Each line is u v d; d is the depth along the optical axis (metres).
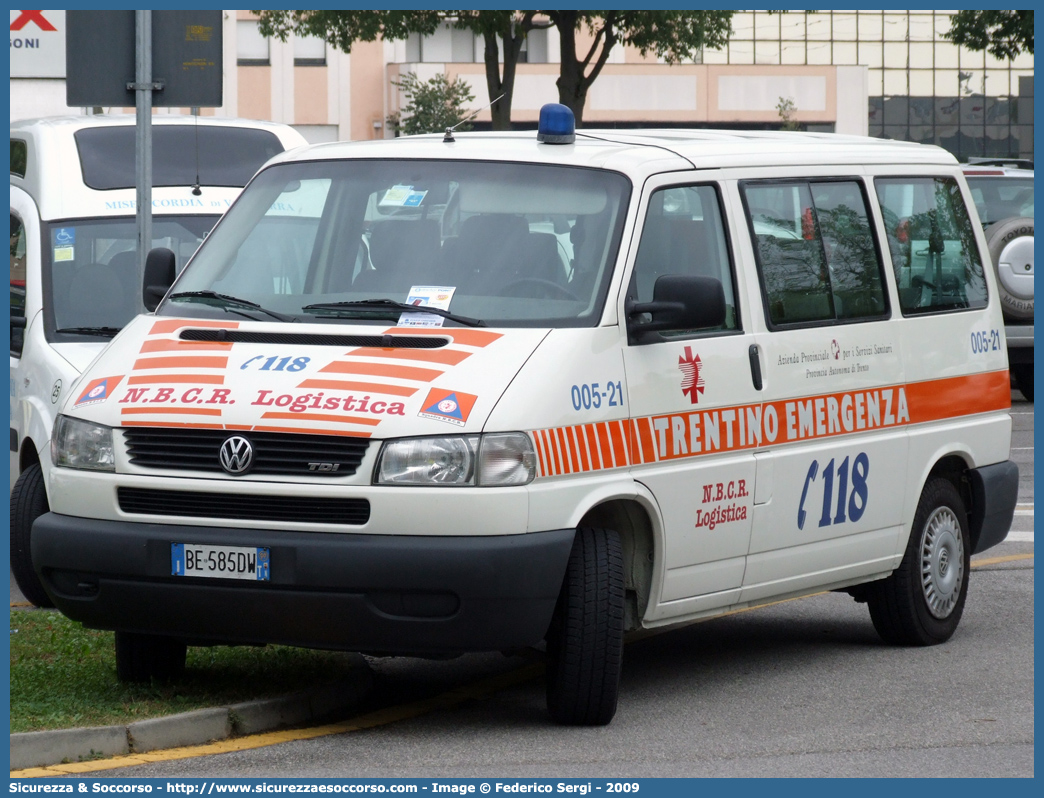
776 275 10.66
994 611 13.41
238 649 10.67
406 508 8.41
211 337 9.45
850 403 11.12
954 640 12.27
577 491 8.84
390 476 8.45
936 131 121.69
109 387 9.27
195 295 10.02
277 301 9.84
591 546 9.04
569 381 8.93
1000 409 12.87
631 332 9.41
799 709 9.93
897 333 11.69
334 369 8.88
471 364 8.84
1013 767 8.61
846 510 11.08
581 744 8.91
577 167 9.95
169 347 9.44
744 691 10.44
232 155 15.30
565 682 9.09
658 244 9.82
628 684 10.63
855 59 119.62
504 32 45.44
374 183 10.24
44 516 9.22
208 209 14.45
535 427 8.67
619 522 9.61
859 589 12.00
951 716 9.78
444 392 8.65
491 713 9.72
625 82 93.75
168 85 11.99
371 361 8.90
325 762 8.42
